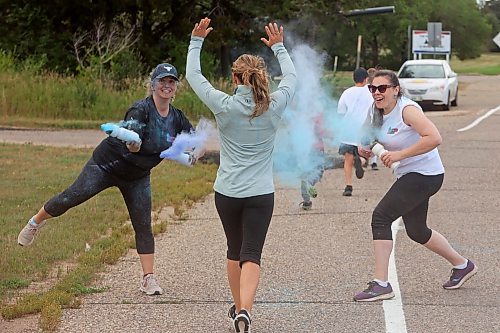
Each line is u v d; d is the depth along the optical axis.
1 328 7.45
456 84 39.06
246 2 40.84
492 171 17.95
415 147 8.08
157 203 13.83
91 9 40.62
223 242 11.20
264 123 7.01
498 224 12.27
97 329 7.50
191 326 7.62
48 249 10.32
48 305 7.96
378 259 8.43
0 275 9.17
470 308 8.13
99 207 13.18
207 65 40.19
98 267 9.65
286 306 8.24
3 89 29.91
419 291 8.75
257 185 7.00
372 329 7.52
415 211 8.62
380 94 8.25
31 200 13.64
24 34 41.41
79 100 30.52
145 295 8.62
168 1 40.50
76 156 19.56
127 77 34.09
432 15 97.88
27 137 24.81
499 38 36.69
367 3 43.25
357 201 14.40
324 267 9.80
